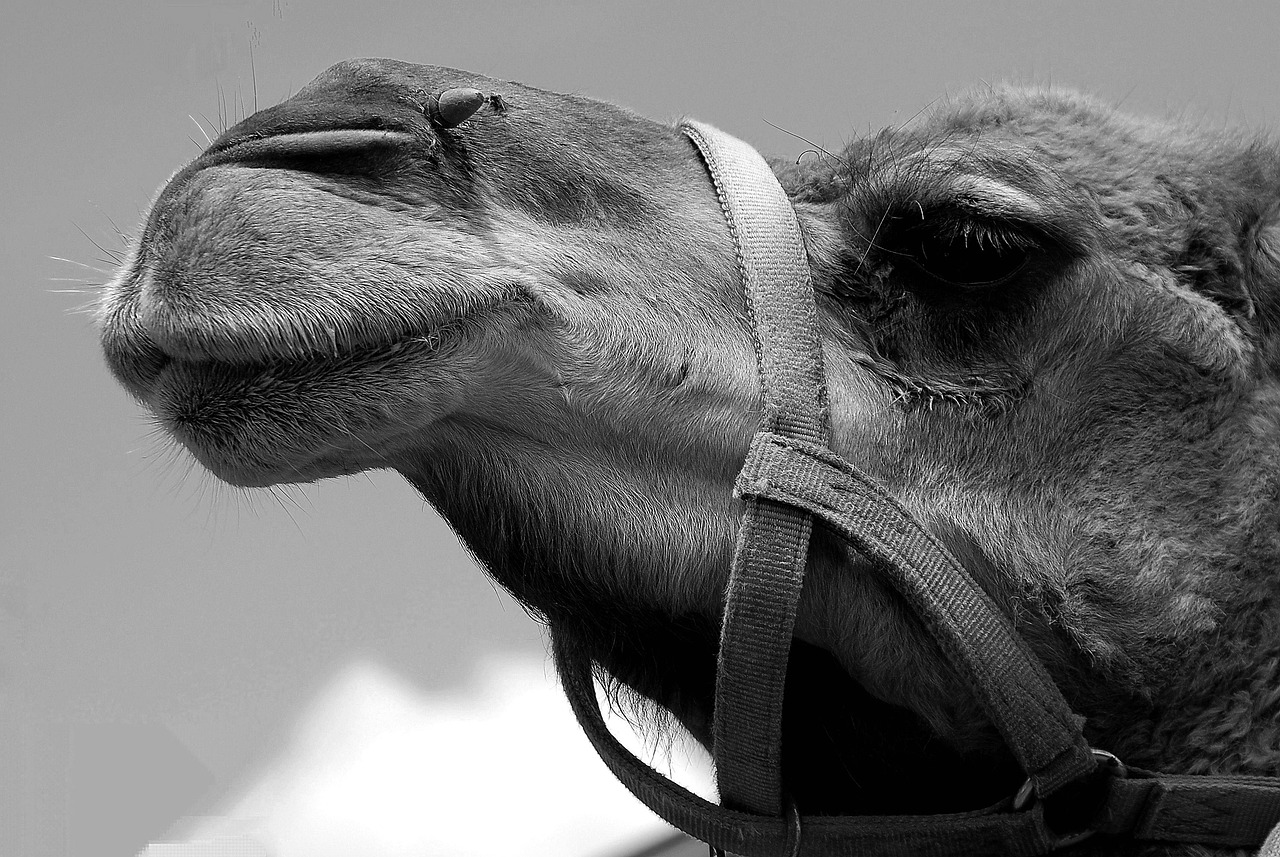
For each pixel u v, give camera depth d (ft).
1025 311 12.38
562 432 12.07
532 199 12.10
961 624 11.76
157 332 10.67
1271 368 12.84
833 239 13.03
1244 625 12.25
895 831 12.19
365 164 11.50
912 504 12.28
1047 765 11.87
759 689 11.84
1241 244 13.05
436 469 12.29
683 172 13.12
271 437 10.85
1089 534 12.21
